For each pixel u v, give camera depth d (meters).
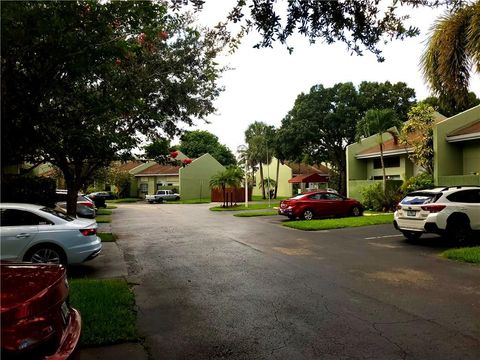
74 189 14.77
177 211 28.67
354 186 26.31
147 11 5.58
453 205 10.54
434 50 9.91
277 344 4.39
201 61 13.80
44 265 3.36
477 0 9.12
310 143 36.81
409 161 25.05
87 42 5.03
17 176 15.75
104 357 4.10
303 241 12.27
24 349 2.43
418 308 5.56
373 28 4.95
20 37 4.53
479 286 6.71
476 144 19.67
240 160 48.16
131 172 53.81
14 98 5.04
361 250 10.44
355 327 4.86
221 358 4.06
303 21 4.86
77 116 7.12
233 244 11.98
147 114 13.83
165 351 4.25
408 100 34.69
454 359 3.94
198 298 6.22
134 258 9.84
